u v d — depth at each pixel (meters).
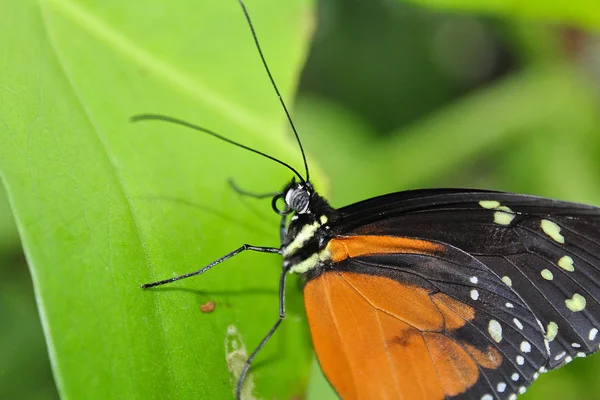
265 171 0.20
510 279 0.20
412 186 0.24
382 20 0.25
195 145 0.20
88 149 0.19
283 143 0.20
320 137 0.24
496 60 0.26
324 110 0.25
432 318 0.20
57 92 0.19
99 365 0.18
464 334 0.20
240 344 0.19
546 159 0.24
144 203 0.19
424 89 0.26
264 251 0.20
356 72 0.25
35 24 0.20
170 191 0.19
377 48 0.25
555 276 0.20
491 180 0.25
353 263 0.20
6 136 0.18
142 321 0.18
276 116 0.21
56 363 0.18
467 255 0.20
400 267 0.20
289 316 0.20
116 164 0.19
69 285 0.18
